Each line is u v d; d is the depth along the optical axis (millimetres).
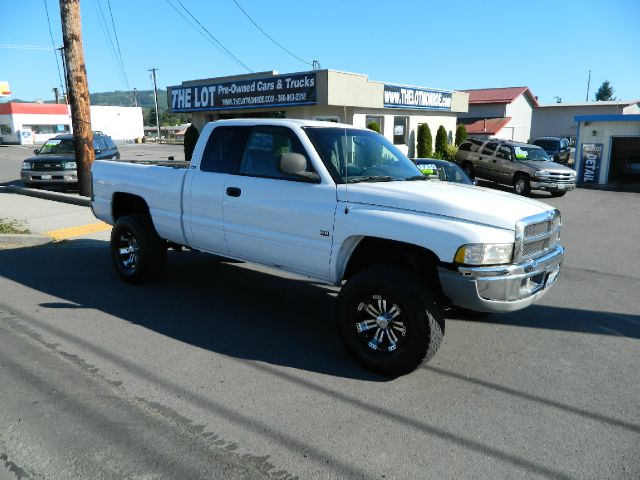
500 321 5508
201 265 7418
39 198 13250
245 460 3049
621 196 18344
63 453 3074
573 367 4426
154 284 6477
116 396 3742
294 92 20000
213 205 5262
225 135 5297
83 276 6762
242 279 6801
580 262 8383
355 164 4770
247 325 5227
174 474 2910
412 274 4012
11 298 5840
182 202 5582
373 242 4340
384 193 4203
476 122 38312
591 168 22156
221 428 3369
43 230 9453
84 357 4375
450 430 3414
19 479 2848
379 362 4121
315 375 4164
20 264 7320
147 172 6039
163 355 4465
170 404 3648
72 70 12133
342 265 4441
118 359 4355
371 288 4090
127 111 68188
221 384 3969
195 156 5520
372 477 2930
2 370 4098
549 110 46156
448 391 3949
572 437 3361
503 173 18812
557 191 17844
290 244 4688
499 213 3898
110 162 6613
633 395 3947
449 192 4324
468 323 5441
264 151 4965
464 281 3791
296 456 3098
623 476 2980
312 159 4570
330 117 21172
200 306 5738
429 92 25766
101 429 3320
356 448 3191
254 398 3766
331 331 5137
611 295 6555
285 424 3436
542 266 4121
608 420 3576
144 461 3016
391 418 3543
